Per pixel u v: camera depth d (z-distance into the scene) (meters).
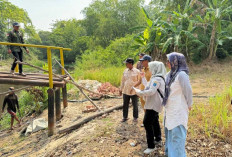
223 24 15.39
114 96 7.77
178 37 12.20
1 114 9.08
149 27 12.88
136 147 3.51
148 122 3.19
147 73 3.79
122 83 4.73
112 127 4.45
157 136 3.47
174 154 2.57
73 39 45.53
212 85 8.05
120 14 30.00
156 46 13.52
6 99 7.11
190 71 12.43
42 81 5.62
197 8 15.17
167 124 2.68
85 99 7.91
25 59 42.06
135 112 4.64
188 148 3.25
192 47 13.95
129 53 17.38
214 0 12.59
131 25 29.42
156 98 3.11
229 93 5.33
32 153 4.53
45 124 6.46
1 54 35.06
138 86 4.49
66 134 4.93
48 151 4.19
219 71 11.41
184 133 2.60
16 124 7.68
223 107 4.32
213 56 13.59
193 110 4.59
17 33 6.21
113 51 18.06
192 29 13.46
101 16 32.34
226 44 14.07
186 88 2.46
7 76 5.91
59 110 6.42
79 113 6.46
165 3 17.56
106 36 30.72
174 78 2.58
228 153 3.05
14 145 5.59
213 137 3.50
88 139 4.02
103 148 3.58
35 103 8.33
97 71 12.36
